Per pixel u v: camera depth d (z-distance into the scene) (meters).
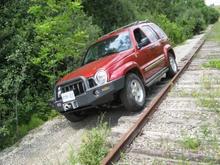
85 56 4.82
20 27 6.01
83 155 2.91
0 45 5.60
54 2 5.62
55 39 5.57
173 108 3.99
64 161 3.26
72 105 3.96
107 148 3.05
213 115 3.61
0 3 6.21
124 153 2.94
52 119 5.03
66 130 4.27
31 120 4.98
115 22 10.52
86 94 3.84
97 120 4.21
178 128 3.37
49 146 3.87
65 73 5.62
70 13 5.89
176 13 21.67
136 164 2.75
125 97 3.98
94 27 7.34
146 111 3.74
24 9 6.24
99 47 4.72
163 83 5.52
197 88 4.72
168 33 13.55
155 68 4.90
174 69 5.79
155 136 3.25
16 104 4.73
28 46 5.50
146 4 17.61
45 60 5.54
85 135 3.60
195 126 3.37
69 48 5.65
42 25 5.38
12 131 4.65
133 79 4.10
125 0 12.04
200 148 2.86
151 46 4.92
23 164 3.58
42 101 5.34
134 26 4.88
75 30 6.15
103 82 3.81
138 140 3.20
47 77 5.65
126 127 3.65
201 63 6.77
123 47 4.50
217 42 11.33
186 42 14.27
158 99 4.18
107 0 10.17
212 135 3.07
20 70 5.29
